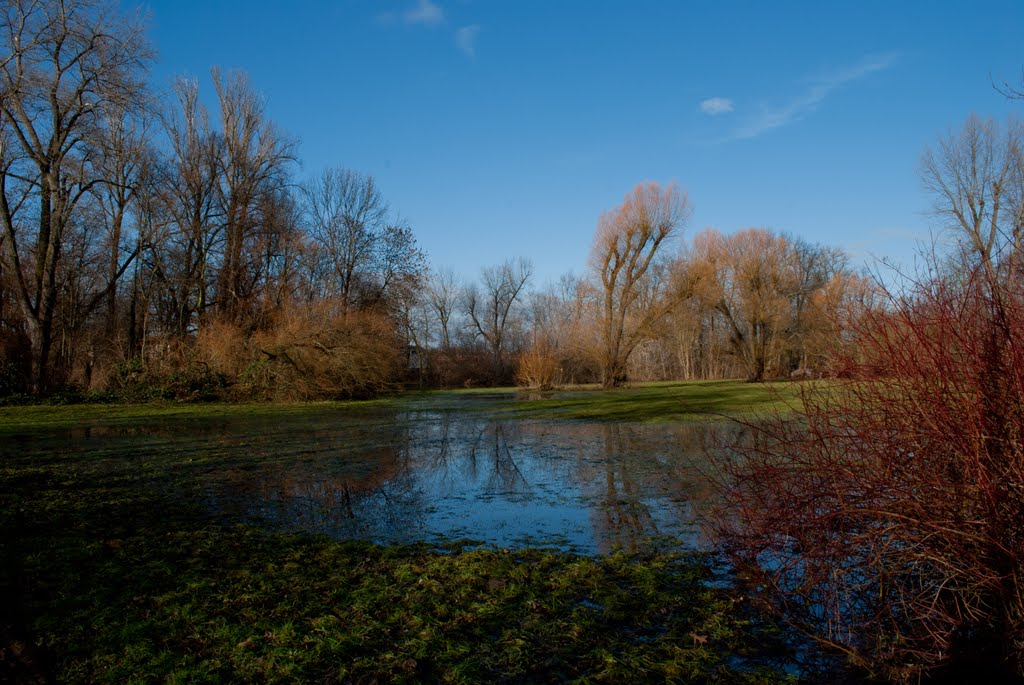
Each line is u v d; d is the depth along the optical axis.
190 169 29.58
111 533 6.28
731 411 17.84
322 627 4.02
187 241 30.09
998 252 3.39
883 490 3.63
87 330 36.47
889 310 3.77
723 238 38.66
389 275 40.25
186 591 4.64
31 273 30.20
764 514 4.43
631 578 4.94
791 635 3.93
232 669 3.46
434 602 4.45
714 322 50.91
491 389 40.72
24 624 4.02
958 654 3.46
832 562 3.94
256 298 31.12
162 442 13.48
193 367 24.53
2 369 22.25
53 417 18.73
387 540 6.09
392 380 31.14
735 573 5.01
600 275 35.31
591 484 8.68
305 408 22.91
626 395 28.28
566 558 5.46
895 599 3.88
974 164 19.36
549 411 20.75
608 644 3.81
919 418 3.55
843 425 3.93
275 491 8.43
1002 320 3.26
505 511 7.25
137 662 3.53
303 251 31.98
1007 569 3.26
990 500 3.21
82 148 23.50
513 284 59.50
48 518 6.84
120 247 31.75
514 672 3.46
